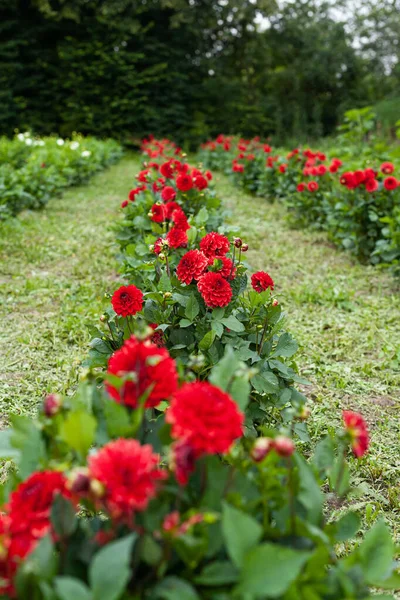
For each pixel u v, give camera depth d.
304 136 20.83
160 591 1.11
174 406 1.21
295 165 9.48
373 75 25.34
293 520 1.30
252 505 1.29
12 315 4.89
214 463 1.35
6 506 1.25
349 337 4.52
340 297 5.27
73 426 1.22
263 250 6.95
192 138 22.09
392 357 4.18
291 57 24.89
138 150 20.98
